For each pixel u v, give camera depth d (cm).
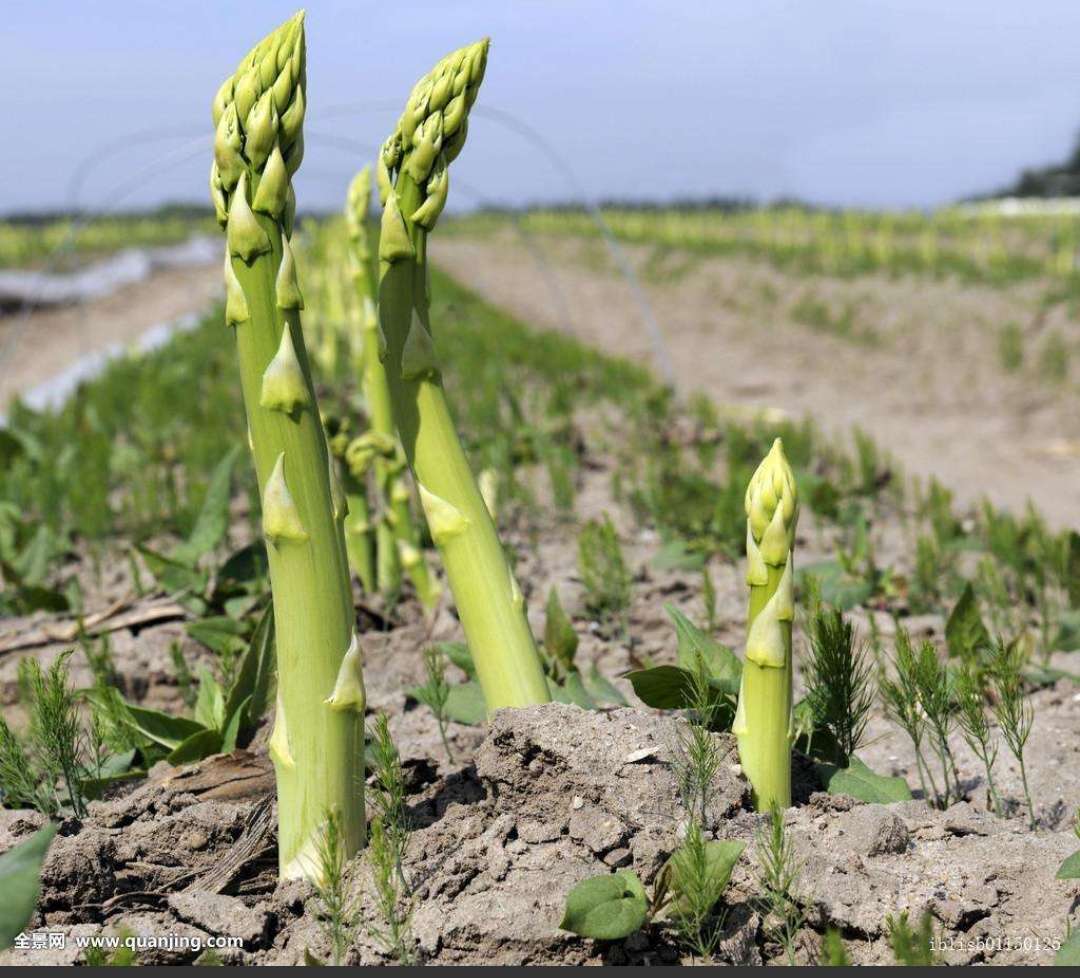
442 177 198
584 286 2461
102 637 337
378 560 398
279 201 178
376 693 320
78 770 250
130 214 4503
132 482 603
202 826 221
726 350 1531
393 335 204
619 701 278
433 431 207
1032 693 317
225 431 730
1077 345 1184
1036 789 257
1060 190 3491
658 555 448
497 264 3206
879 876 194
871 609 396
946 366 1244
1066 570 371
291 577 190
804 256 2317
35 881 160
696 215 3672
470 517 211
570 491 528
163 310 2386
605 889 182
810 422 741
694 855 175
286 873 201
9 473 629
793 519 200
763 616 202
